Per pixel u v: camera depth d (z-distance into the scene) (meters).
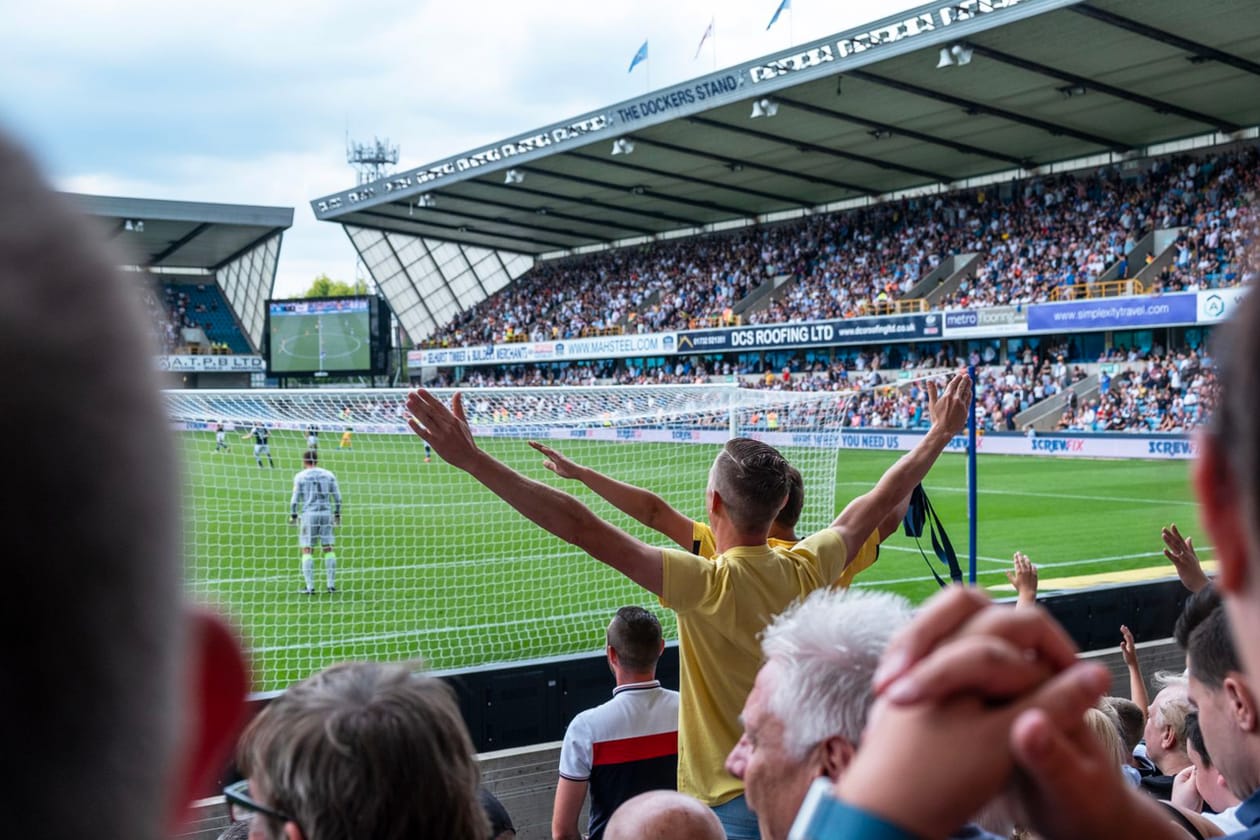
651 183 38.41
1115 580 12.53
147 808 0.38
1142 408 27.59
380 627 10.59
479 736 5.21
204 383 53.22
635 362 43.97
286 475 19.03
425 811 1.21
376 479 20.78
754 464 2.75
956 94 27.30
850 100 27.78
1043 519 17.42
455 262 55.50
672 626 9.56
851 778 0.70
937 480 23.30
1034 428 30.14
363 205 42.38
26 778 0.34
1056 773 0.70
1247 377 0.52
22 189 0.32
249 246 50.59
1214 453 0.55
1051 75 25.33
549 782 4.86
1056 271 33.12
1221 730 1.75
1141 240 32.00
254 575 12.92
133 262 0.37
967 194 37.88
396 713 1.24
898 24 23.42
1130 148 33.59
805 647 1.32
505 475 2.62
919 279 37.16
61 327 0.32
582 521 2.59
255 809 1.24
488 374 49.91
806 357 38.94
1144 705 3.96
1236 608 0.57
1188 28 22.14
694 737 2.74
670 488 18.53
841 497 20.78
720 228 46.66
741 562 2.72
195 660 0.43
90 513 0.34
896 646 0.74
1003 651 0.68
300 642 10.05
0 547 0.32
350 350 42.66
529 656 9.56
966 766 0.67
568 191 39.78
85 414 0.33
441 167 38.16
